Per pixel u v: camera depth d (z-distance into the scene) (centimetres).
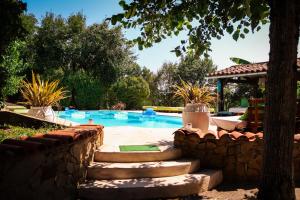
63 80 2394
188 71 3541
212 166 638
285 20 423
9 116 796
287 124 431
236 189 570
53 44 2514
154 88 3497
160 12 564
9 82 953
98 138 643
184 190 518
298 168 650
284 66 425
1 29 412
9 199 338
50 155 412
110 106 2583
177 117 1562
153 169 551
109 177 541
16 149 338
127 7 482
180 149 643
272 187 439
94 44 2603
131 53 2778
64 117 1827
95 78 2541
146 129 989
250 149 639
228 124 930
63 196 447
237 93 2809
